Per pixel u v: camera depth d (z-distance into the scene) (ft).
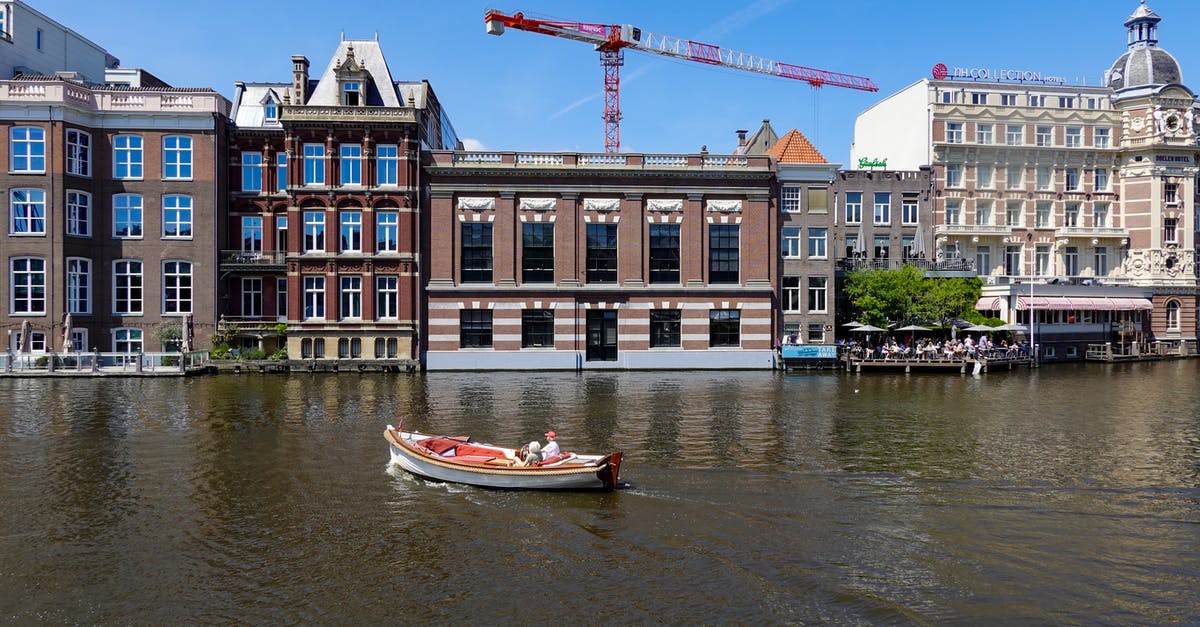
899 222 229.04
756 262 196.24
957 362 188.85
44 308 173.58
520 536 60.90
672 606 48.49
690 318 194.29
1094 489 74.38
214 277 183.93
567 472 71.05
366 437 97.76
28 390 143.64
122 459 85.87
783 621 46.57
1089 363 226.38
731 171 193.98
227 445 93.04
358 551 57.72
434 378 169.78
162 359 167.63
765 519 64.95
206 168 183.42
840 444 94.68
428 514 66.33
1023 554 57.16
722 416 115.75
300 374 175.73
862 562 55.57
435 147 235.40
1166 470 81.87
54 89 172.55
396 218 186.09
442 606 48.47
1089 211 248.93
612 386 154.92
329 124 182.09
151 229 182.09
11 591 50.55
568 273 191.11
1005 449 92.22
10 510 67.26
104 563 55.31
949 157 238.07
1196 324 251.80
